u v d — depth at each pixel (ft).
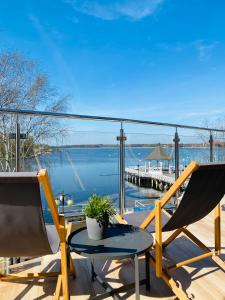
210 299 5.09
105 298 5.17
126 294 5.30
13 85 40.32
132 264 6.48
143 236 5.36
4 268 6.40
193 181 4.79
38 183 3.71
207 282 5.69
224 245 7.48
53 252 4.53
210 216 10.15
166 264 6.44
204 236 8.21
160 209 5.19
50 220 4.47
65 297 4.55
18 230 4.09
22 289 5.45
